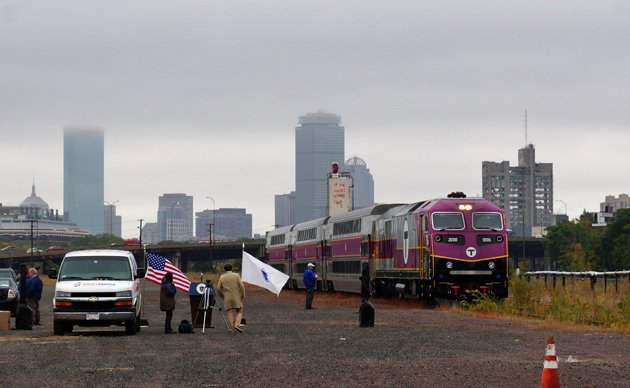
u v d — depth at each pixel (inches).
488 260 1898.4
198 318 1417.3
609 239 6077.8
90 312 1240.2
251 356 953.5
